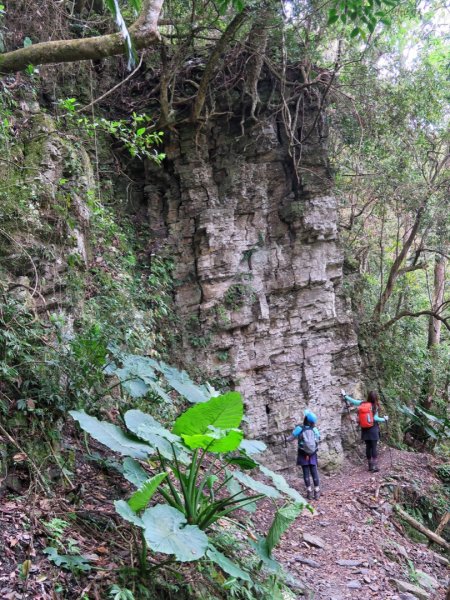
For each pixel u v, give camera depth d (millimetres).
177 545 3297
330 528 7352
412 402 13227
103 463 5207
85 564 3594
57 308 5668
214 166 9641
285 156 9867
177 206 9555
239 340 9312
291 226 9781
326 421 9742
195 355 9000
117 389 6312
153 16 4832
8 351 4426
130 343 6285
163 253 9336
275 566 4266
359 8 6656
